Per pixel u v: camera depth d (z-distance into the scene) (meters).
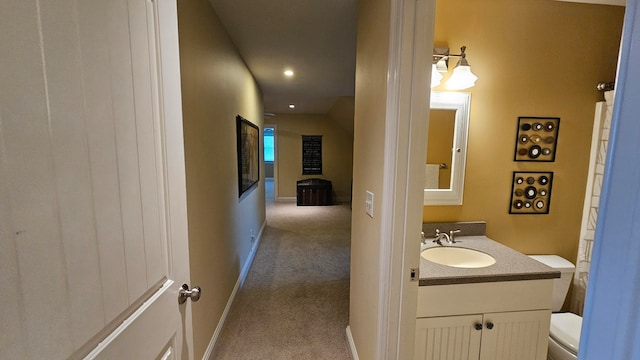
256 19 1.84
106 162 0.59
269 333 1.99
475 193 1.77
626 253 0.30
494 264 1.35
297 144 6.83
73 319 0.51
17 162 0.41
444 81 1.67
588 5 1.68
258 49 2.41
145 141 0.74
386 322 1.10
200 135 1.51
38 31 0.44
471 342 1.26
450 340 1.25
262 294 2.53
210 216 1.71
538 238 1.83
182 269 0.95
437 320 1.23
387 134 1.04
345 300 2.44
